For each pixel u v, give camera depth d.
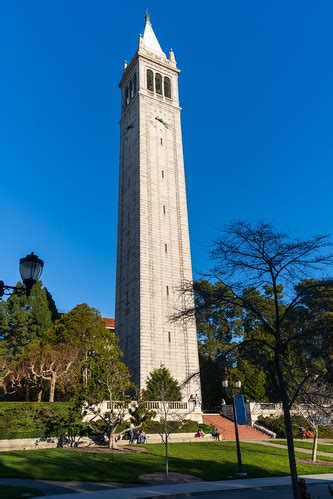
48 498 19.75
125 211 67.75
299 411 40.84
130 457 32.94
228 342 67.75
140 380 53.47
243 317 64.31
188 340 58.41
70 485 23.98
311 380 33.28
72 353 50.75
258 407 55.75
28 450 34.72
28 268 13.20
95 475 26.88
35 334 67.06
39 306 68.88
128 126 73.62
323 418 39.28
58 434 40.31
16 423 39.94
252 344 20.72
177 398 51.00
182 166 70.06
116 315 63.41
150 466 30.53
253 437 49.94
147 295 58.00
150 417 40.94
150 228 62.22
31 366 50.59
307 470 32.53
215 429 49.94
